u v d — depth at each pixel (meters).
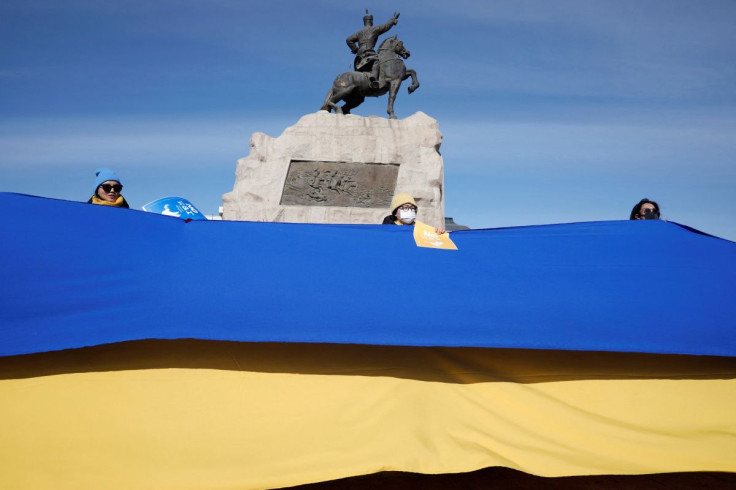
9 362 4.03
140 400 3.93
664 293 4.83
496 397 4.24
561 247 5.32
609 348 4.29
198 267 4.52
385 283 4.63
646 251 5.34
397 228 5.34
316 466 3.75
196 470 3.70
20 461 3.63
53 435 3.72
